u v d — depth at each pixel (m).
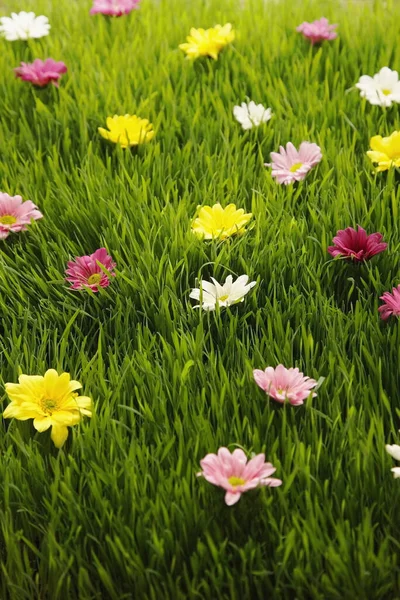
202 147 1.50
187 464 1.18
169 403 1.23
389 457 1.17
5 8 1.89
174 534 1.15
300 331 1.29
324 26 1.69
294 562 1.13
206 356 1.28
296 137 1.52
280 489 1.16
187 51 1.66
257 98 1.60
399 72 1.64
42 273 1.37
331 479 1.17
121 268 1.36
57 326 1.32
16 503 1.16
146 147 1.51
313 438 1.18
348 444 1.18
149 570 1.12
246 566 1.13
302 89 1.61
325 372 1.25
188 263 1.35
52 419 1.19
